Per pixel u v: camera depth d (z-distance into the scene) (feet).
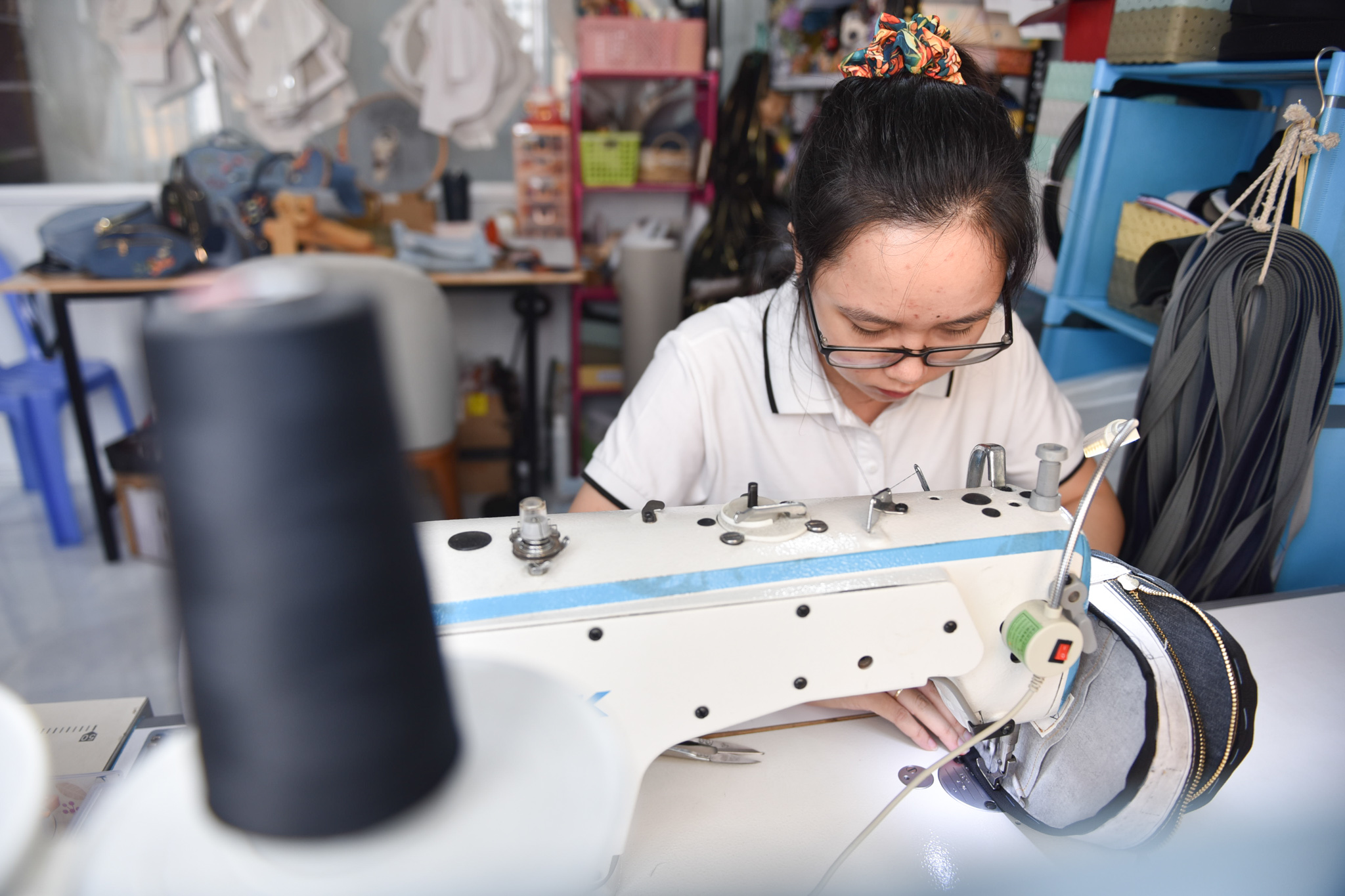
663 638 2.13
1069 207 5.57
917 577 2.32
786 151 9.73
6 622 7.88
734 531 2.36
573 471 10.94
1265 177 3.76
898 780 2.55
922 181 2.40
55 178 10.50
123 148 10.53
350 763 0.82
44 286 8.00
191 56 10.21
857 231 2.47
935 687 2.73
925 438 3.72
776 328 3.50
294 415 0.71
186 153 9.24
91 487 8.70
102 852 0.89
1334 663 3.14
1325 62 3.74
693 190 10.14
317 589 0.76
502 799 0.92
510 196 11.13
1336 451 4.19
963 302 2.51
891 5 7.06
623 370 10.04
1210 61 4.62
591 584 2.16
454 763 0.93
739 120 9.71
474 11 10.21
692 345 3.59
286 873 0.85
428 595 0.86
